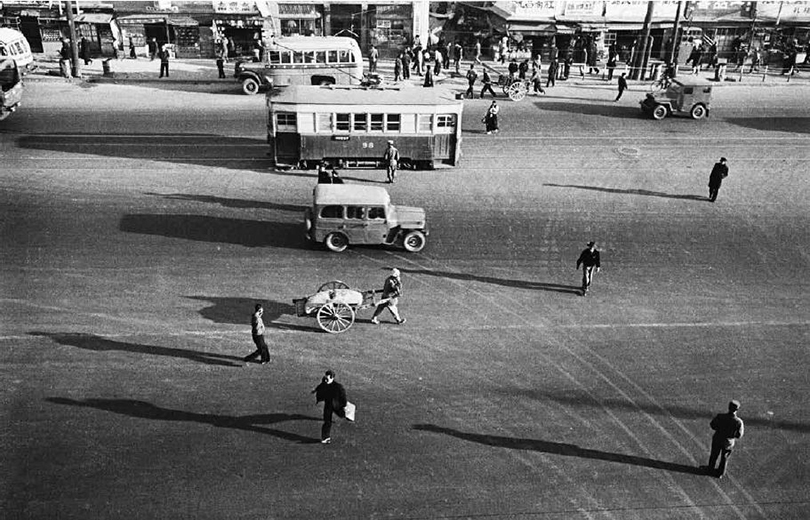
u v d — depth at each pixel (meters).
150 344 17.83
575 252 23.56
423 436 14.98
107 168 29.27
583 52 48.38
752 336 19.14
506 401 16.16
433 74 44.19
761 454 14.88
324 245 23.19
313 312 18.59
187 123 35.31
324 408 14.51
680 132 35.81
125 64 45.66
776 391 16.89
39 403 15.56
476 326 19.11
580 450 14.78
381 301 18.61
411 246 23.06
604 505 13.44
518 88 40.41
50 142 31.97
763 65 48.72
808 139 35.19
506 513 13.15
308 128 28.92
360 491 13.50
